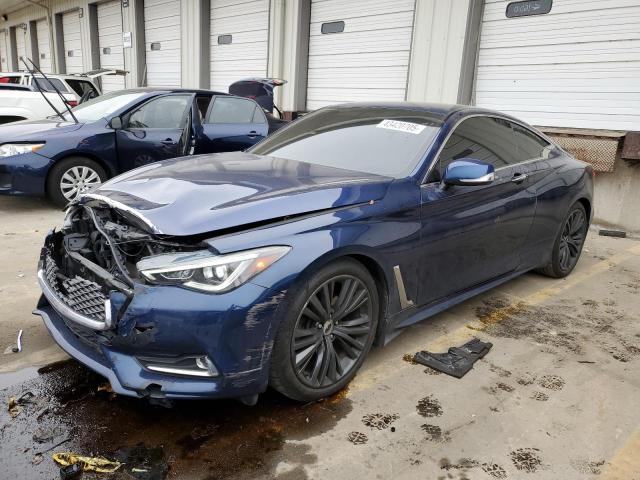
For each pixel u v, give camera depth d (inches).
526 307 158.4
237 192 99.3
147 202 97.3
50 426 92.7
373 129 136.8
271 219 92.4
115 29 689.0
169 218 90.3
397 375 115.2
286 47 437.7
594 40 271.4
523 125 164.2
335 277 98.4
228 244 86.0
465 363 120.2
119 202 98.5
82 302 93.7
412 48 346.3
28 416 95.2
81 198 111.8
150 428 93.5
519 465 88.4
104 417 96.1
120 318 84.5
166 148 253.8
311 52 428.5
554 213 165.3
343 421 97.9
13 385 104.8
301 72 431.8
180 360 86.4
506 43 307.1
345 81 405.7
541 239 163.3
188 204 94.2
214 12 514.6
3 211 246.2
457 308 155.2
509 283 179.5
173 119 257.0
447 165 124.3
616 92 267.3
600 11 267.1
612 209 274.1
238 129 264.8
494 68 315.0
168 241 88.5
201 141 250.2
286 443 91.1
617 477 86.8
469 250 130.4
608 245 242.7
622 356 130.0
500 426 98.7
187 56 550.0
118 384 86.1
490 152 141.5
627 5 257.8
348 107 155.4
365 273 104.5
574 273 194.9
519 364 123.2
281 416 98.6
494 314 152.0
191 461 85.7
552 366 123.0
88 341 95.0
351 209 102.0
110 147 244.8
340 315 101.6
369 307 107.6
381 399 105.6
